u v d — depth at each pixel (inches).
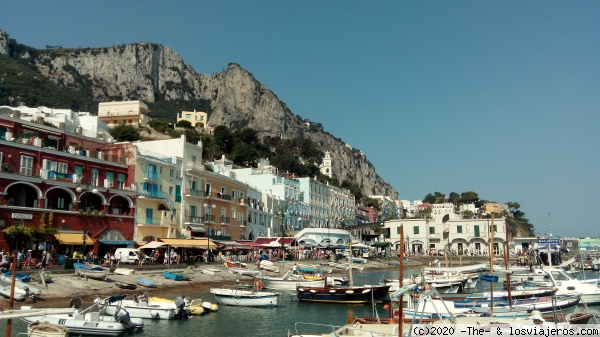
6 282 1475.1
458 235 5196.9
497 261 4372.5
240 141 7322.8
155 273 2170.3
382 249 5113.2
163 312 1416.1
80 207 2412.6
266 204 4340.6
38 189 2208.4
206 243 2783.0
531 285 2142.0
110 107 7066.9
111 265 2203.5
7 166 2116.1
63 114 3223.4
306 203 5374.0
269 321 1472.7
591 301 1817.2
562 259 4404.5
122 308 1262.3
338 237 4549.7
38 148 2255.2
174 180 3038.9
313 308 1744.6
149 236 2778.1
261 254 3368.6
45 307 1435.8
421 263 4512.8
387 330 963.3
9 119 2273.6
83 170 2461.9
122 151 2760.8
